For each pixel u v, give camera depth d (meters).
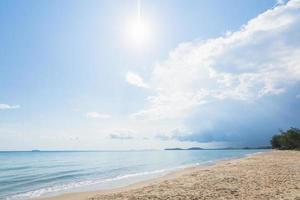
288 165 30.78
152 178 29.20
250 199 13.41
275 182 18.23
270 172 24.06
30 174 40.22
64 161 83.38
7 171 46.91
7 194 21.77
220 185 17.86
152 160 79.00
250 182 18.58
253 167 29.14
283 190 15.27
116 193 17.25
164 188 17.83
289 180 19.00
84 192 20.58
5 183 29.45
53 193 21.50
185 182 20.14
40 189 24.30
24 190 23.95
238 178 20.72
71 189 23.50
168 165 53.00
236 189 16.17
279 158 44.09
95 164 63.41
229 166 31.80
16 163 74.50
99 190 21.55
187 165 48.94
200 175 24.02
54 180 31.41
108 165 57.94
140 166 52.66
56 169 49.78
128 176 33.34
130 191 17.58
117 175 35.25
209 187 17.30
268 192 14.84
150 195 15.48
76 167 53.91
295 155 54.00
